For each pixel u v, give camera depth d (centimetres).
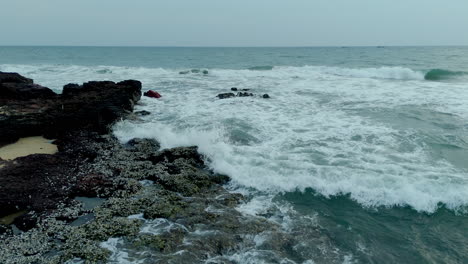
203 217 791
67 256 666
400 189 909
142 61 5981
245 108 1848
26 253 688
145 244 696
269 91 2389
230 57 6994
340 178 976
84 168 1090
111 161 1138
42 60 6225
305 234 753
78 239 716
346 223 805
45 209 846
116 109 1630
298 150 1200
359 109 1756
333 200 905
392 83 2619
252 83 2808
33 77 3175
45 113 1473
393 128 1418
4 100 1608
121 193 925
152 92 2206
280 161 1097
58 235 747
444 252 708
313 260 667
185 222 773
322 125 1492
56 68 4147
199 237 718
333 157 1129
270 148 1226
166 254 665
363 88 2398
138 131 1416
